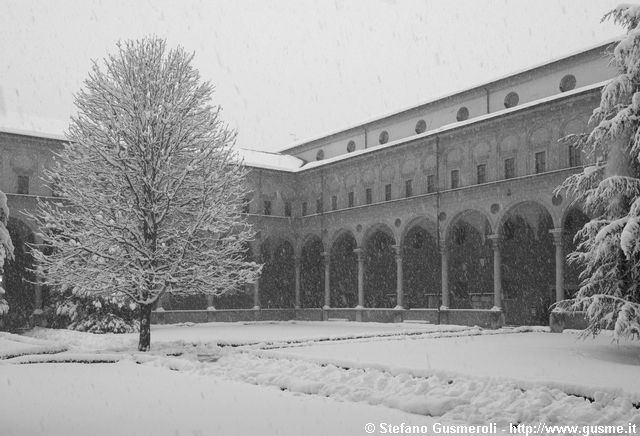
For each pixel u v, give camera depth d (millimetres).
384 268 51656
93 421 10805
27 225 42344
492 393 12234
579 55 38312
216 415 11273
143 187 24125
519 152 38312
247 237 25938
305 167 54969
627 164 22156
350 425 10367
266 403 12547
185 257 24125
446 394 12516
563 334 32250
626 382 13836
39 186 43844
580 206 33875
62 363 20625
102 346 26297
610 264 21688
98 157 24078
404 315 44469
